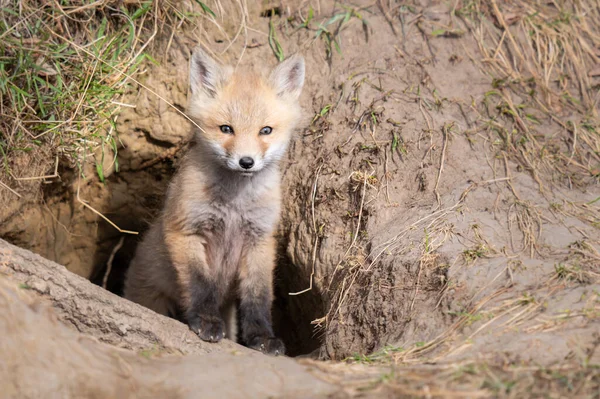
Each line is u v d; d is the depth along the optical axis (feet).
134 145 38.63
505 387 17.35
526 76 38.24
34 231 36.52
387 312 27.86
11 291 20.45
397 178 33.73
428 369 19.77
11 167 33.88
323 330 32.99
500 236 28.45
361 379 19.34
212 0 38.68
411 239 29.68
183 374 19.49
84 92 33.30
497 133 34.99
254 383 18.97
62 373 17.95
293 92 32.81
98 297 26.23
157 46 37.52
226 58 38.63
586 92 38.22
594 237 28.09
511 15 40.01
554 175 33.37
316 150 37.09
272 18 39.99
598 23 41.39
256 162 29.73
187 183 30.78
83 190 38.58
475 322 23.36
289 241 37.47
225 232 32.04
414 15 39.45
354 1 40.29
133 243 44.09
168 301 35.06
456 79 37.45
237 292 33.53
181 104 38.29
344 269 32.37
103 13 36.22
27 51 33.09
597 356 19.06
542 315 22.47
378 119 35.47
